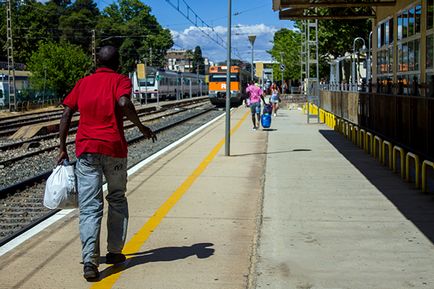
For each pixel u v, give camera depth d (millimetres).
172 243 6816
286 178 11117
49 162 17125
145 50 107312
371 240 6707
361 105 19203
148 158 14891
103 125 5453
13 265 6043
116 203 5871
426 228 7191
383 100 15805
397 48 17250
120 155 5539
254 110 23266
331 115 24000
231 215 8273
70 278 5617
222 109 47062
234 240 6938
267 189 9977
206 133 22281
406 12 16016
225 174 12047
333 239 6773
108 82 5504
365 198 9109
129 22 106625
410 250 6289
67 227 7707
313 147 16484
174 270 5824
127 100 5422
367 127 18141
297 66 60344
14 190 11922
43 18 93250
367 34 42625
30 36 88125
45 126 26875
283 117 31312
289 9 20234
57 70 59562
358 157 14023
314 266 5797
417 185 9805
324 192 9648
